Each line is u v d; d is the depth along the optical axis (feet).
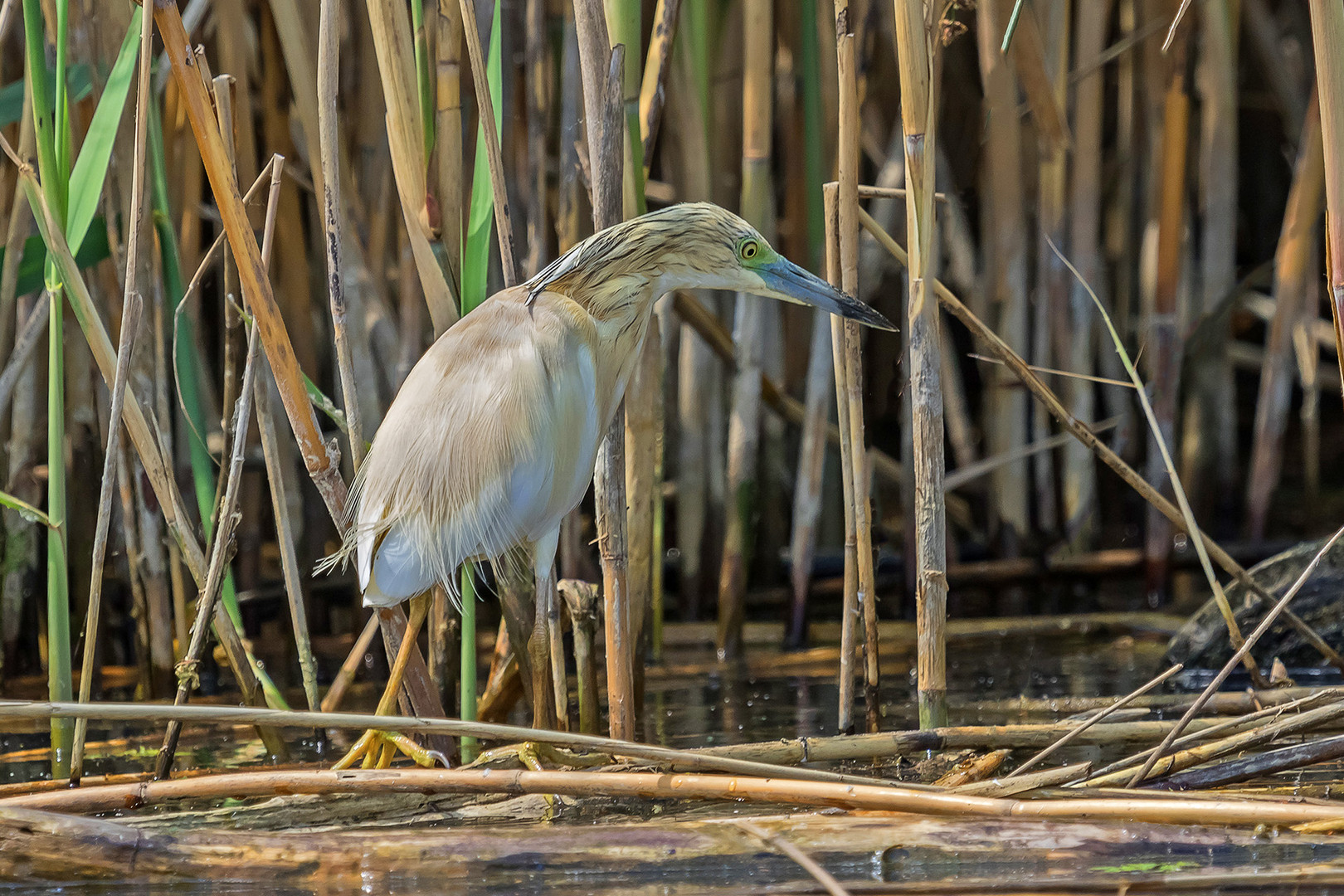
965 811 17.35
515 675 24.89
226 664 32.50
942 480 21.93
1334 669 28.37
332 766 22.27
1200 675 28.81
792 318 39.88
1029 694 28.09
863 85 31.99
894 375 43.93
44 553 32.48
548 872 17.57
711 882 17.48
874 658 23.79
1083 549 40.01
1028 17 27.61
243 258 18.60
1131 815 17.19
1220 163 40.40
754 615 37.73
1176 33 35.01
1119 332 42.37
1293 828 17.69
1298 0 47.03
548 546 22.03
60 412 22.56
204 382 33.40
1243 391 59.31
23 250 26.71
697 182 32.91
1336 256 19.65
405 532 20.51
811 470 33.83
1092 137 36.81
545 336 21.12
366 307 31.09
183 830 17.79
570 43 26.32
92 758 24.89
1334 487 49.34
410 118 21.61
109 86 22.08
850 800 17.35
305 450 19.63
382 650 32.76
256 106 36.29
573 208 26.78
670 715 27.32
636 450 25.54
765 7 29.91
